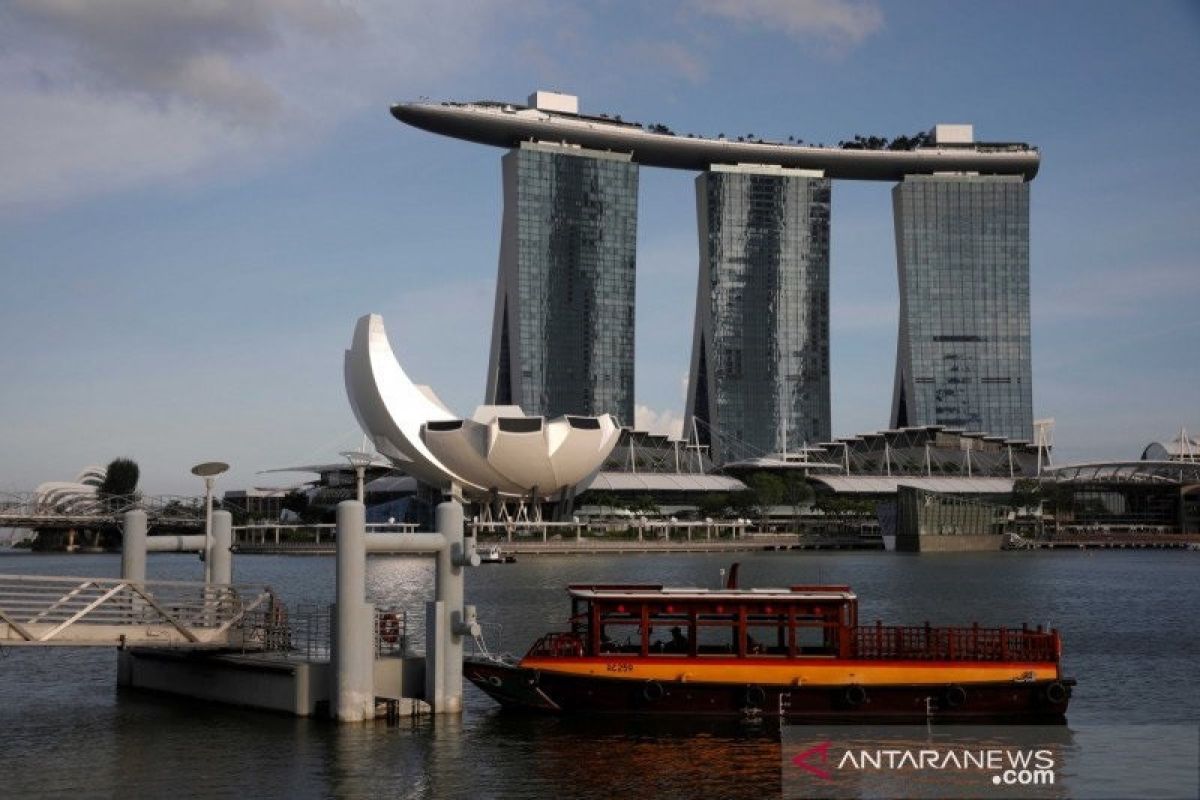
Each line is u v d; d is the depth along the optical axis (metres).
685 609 45.44
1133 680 57.31
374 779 36.84
